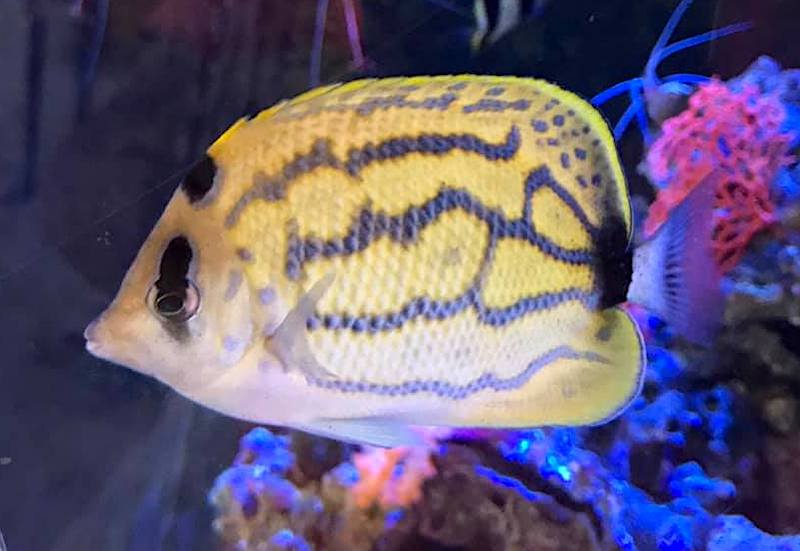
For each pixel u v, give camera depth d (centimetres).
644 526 28
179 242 16
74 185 38
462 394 18
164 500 32
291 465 29
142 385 35
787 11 39
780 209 34
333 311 16
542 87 17
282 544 27
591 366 19
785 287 32
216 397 17
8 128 38
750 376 32
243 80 37
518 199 17
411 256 16
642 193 37
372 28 37
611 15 42
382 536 27
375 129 16
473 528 27
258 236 16
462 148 17
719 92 36
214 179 16
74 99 37
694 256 18
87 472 33
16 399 35
